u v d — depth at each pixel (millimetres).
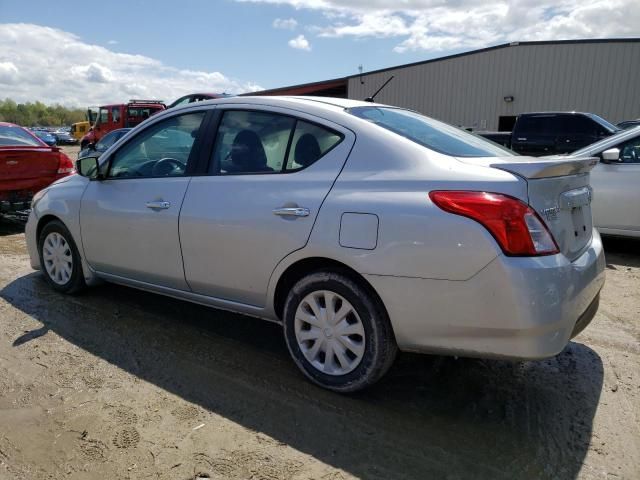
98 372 3209
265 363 3359
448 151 2828
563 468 2377
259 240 3029
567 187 2721
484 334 2451
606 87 20359
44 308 4234
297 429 2650
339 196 2766
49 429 2629
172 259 3523
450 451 2492
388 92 25094
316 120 3049
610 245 6824
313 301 2965
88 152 13703
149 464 2377
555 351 2451
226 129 3400
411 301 2564
